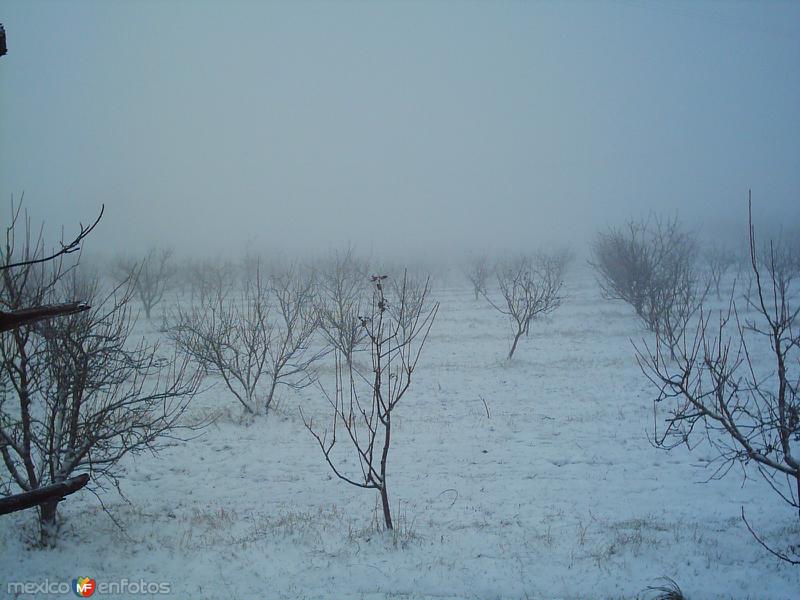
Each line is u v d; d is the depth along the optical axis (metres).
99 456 8.95
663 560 6.85
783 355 6.87
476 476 10.53
